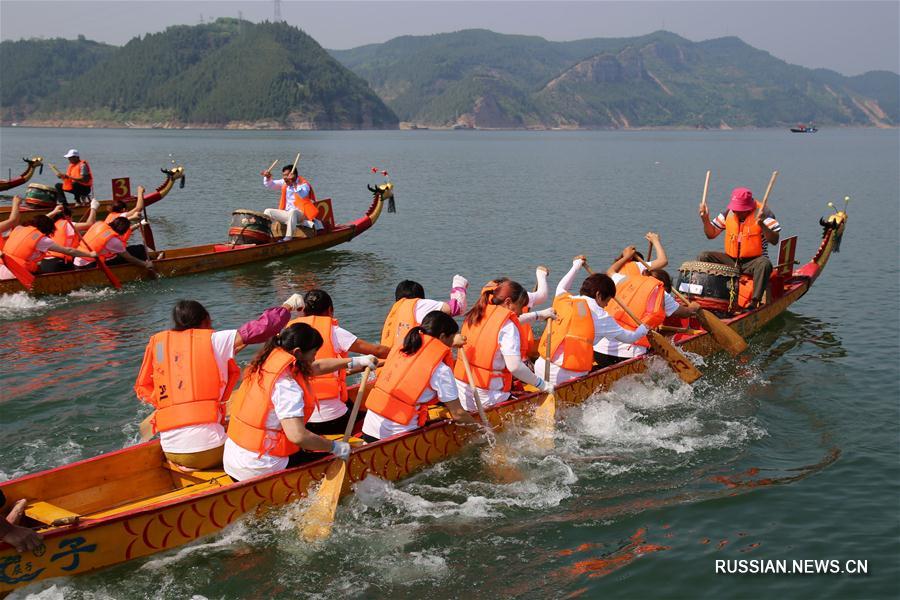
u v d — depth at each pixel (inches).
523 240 855.1
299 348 234.1
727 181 1781.5
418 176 1916.8
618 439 322.0
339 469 245.4
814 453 310.3
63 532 205.3
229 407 278.5
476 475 285.9
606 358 376.5
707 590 219.8
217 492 229.3
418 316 303.1
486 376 295.6
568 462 299.3
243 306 545.0
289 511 244.7
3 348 430.0
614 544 243.0
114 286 578.6
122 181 999.0
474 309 302.4
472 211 1127.6
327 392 277.0
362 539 242.5
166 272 617.0
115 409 345.4
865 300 574.9
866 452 309.9
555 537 246.5
